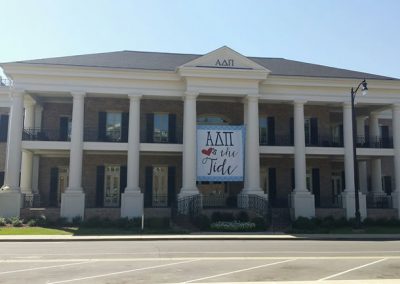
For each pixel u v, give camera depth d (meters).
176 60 31.92
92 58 30.41
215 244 18.44
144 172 31.72
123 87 28.97
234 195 30.83
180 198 27.31
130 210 27.86
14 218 26.02
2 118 34.41
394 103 31.41
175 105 32.59
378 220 29.00
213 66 28.75
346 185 30.62
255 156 28.86
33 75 27.98
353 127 25.64
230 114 32.72
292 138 33.28
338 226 27.69
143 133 31.91
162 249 16.28
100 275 10.51
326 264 12.42
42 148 28.09
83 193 27.62
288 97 30.47
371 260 13.30
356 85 30.94
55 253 14.93
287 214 29.28
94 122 31.59
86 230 24.28
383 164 37.50
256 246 17.56
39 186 31.50
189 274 10.68
